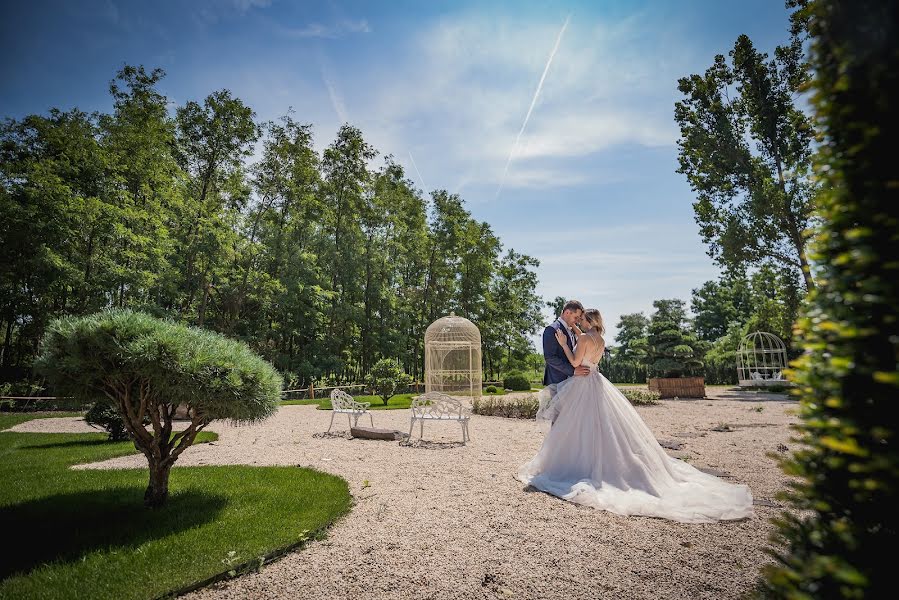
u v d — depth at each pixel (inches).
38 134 870.4
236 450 311.1
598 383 207.3
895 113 48.4
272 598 109.1
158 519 162.7
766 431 363.3
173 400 164.7
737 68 864.9
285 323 1168.2
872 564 49.8
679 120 944.9
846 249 55.2
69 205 754.2
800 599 50.9
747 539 137.6
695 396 721.6
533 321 1614.2
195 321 1010.1
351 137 1215.6
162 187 908.0
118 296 891.4
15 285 792.3
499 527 151.7
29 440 362.3
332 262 1210.6
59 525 157.3
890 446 48.8
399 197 1315.2
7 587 113.8
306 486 205.3
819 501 58.3
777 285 952.3
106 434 389.7
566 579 115.4
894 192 48.9
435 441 337.1
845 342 53.9
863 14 50.4
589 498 175.0
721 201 933.8
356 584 115.0
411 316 1408.7
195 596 110.7
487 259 1406.3
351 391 917.8
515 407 515.5
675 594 106.8
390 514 167.0
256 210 1131.3
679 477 196.9
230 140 1018.7
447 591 110.7
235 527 153.0
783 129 832.3
